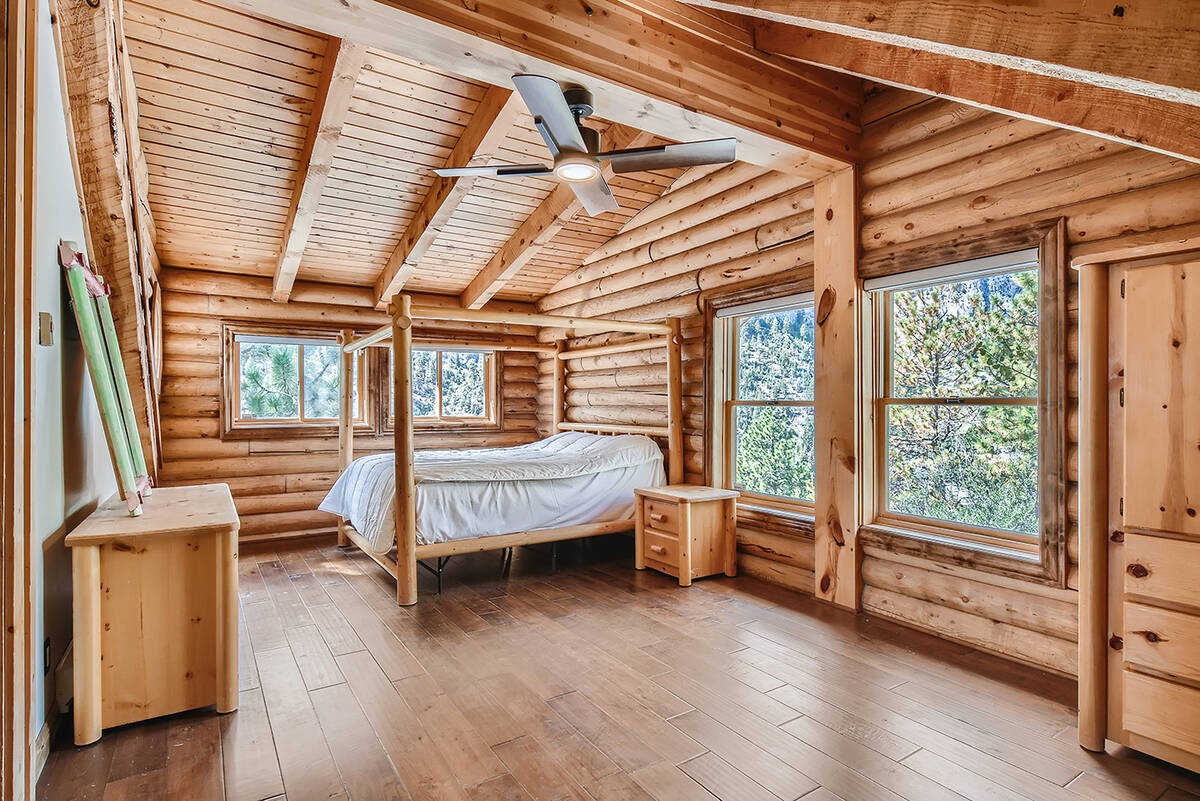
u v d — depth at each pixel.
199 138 3.97
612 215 5.73
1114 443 2.30
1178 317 2.12
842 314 3.88
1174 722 2.12
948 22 1.92
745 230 4.70
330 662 3.13
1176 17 1.51
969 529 3.42
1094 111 2.36
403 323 4.09
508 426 7.53
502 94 3.64
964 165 3.35
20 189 1.83
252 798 2.04
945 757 2.27
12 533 1.79
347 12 2.40
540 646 3.32
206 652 2.61
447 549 4.27
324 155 3.87
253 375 6.18
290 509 6.15
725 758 2.26
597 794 2.06
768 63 3.48
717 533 4.62
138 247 3.66
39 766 2.17
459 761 2.26
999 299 3.30
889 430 3.86
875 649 3.27
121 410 3.33
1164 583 2.15
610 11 2.93
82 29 2.40
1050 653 2.98
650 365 5.68
